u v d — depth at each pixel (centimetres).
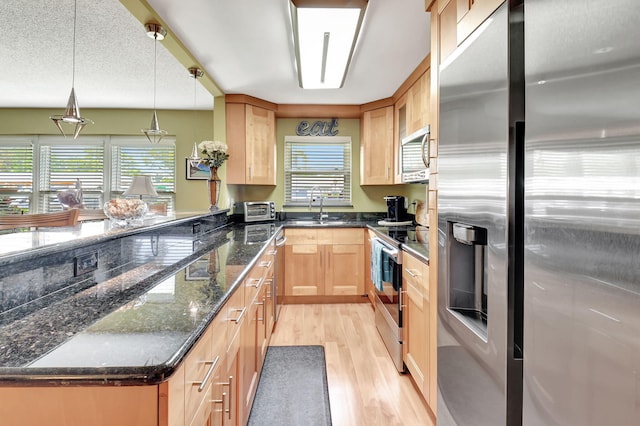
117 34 262
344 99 401
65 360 69
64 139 470
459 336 131
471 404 122
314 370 238
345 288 396
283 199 459
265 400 202
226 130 380
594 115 64
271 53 274
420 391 206
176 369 69
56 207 470
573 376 70
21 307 100
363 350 271
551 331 76
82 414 67
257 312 202
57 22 245
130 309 99
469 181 122
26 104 449
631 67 56
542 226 79
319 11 191
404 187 436
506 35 98
